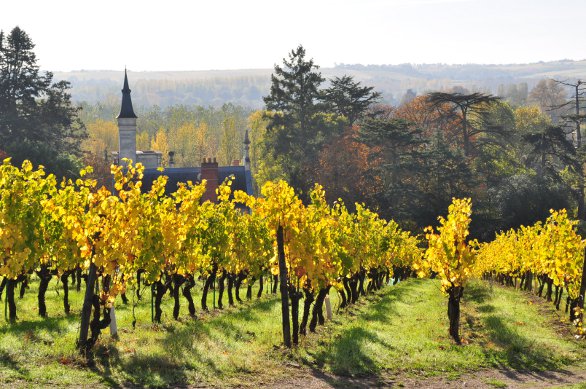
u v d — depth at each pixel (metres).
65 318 21.42
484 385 16.31
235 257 27.41
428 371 17.33
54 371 14.27
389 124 79.38
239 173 71.81
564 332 23.36
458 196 75.12
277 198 18.95
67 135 107.75
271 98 104.38
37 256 20.89
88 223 16.23
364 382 15.94
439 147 79.56
